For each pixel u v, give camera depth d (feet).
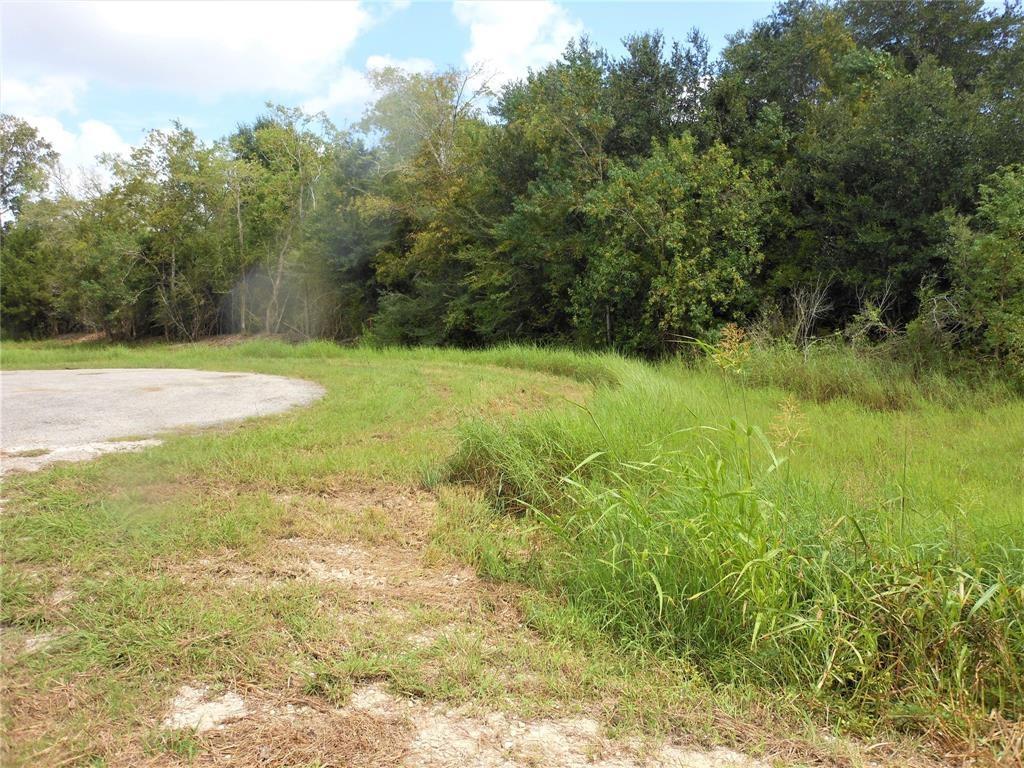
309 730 7.64
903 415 26.40
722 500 11.07
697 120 58.39
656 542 11.02
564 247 59.62
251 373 41.88
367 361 48.67
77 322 126.31
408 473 17.52
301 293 92.99
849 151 46.91
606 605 10.65
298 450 19.45
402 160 82.12
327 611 10.27
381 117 83.41
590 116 57.67
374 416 24.44
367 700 8.28
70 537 12.30
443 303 77.10
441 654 9.25
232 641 9.23
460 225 73.46
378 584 11.54
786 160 54.85
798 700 8.70
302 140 94.68
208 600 10.30
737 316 50.67
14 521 12.89
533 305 69.31
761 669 9.14
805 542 10.60
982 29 59.93
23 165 138.51
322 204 86.79
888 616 9.33
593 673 9.03
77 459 17.69
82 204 109.70
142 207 100.78
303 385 34.45
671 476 13.38
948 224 40.81
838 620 9.20
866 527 11.09
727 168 51.62
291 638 9.43
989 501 14.26
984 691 8.62
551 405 27.04
